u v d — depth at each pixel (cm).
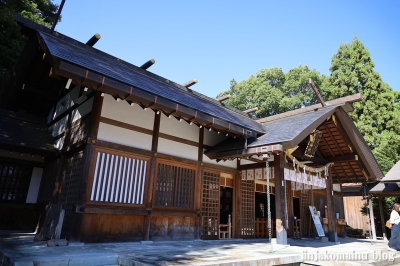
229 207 1034
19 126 745
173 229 645
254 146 667
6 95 809
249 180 864
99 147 548
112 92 468
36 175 752
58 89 801
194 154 732
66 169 616
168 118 689
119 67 682
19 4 1141
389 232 1391
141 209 587
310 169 802
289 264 479
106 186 543
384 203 1409
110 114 579
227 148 723
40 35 532
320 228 914
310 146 781
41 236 515
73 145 585
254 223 847
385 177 1053
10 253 377
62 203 575
